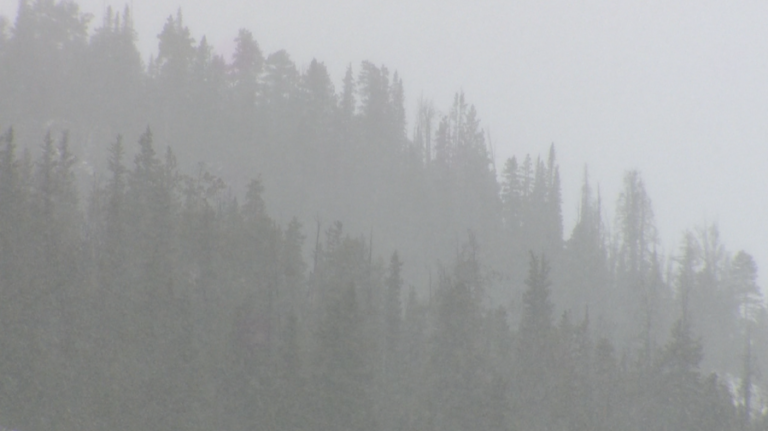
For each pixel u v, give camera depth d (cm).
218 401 6794
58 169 8269
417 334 7825
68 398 6569
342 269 8088
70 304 7025
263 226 7938
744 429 7656
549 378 7650
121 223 7638
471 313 7719
